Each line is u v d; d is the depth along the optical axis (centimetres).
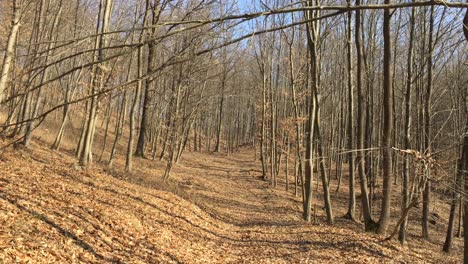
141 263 716
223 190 2223
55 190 931
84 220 802
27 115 1736
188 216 1216
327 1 1391
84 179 1152
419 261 1026
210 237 1114
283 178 3142
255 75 3391
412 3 203
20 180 918
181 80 1956
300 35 2289
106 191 1106
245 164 3959
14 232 618
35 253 585
